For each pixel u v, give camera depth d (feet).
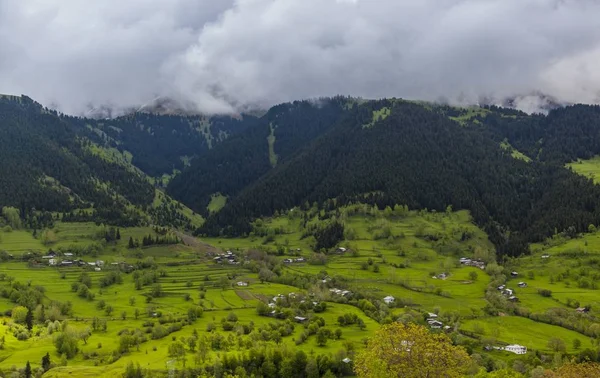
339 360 503.20
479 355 524.93
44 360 507.71
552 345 568.41
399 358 265.54
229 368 492.13
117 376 466.70
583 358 531.50
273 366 499.10
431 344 267.18
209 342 550.36
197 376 475.31
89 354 542.57
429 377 260.83
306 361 499.10
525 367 505.66
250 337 572.10
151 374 477.36
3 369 495.82
